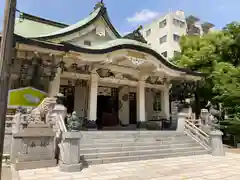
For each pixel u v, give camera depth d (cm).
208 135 1134
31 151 710
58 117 853
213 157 998
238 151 1280
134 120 1827
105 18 1479
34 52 1003
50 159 734
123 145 952
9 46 422
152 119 1895
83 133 1010
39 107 905
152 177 619
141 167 748
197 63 1850
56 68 1146
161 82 1742
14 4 443
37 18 1680
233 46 1919
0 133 388
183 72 1493
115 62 1381
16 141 771
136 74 1597
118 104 1769
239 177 636
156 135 1141
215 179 611
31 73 1117
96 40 1478
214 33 2039
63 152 704
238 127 1576
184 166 780
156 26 3662
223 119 1820
